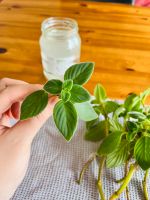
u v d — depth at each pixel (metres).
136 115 0.19
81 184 0.21
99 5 0.47
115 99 0.28
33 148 0.24
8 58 0.35
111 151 0.18
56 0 0.49
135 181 0.21
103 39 0.38
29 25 0.42
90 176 0.21
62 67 0.32
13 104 0.21
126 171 0.20
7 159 0.19
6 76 0.32
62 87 0.15
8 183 0.19
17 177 0.19
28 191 0.20
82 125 0.26
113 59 0.35
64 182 0.21
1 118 0.21
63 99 0.15
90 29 0.40
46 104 0.15
